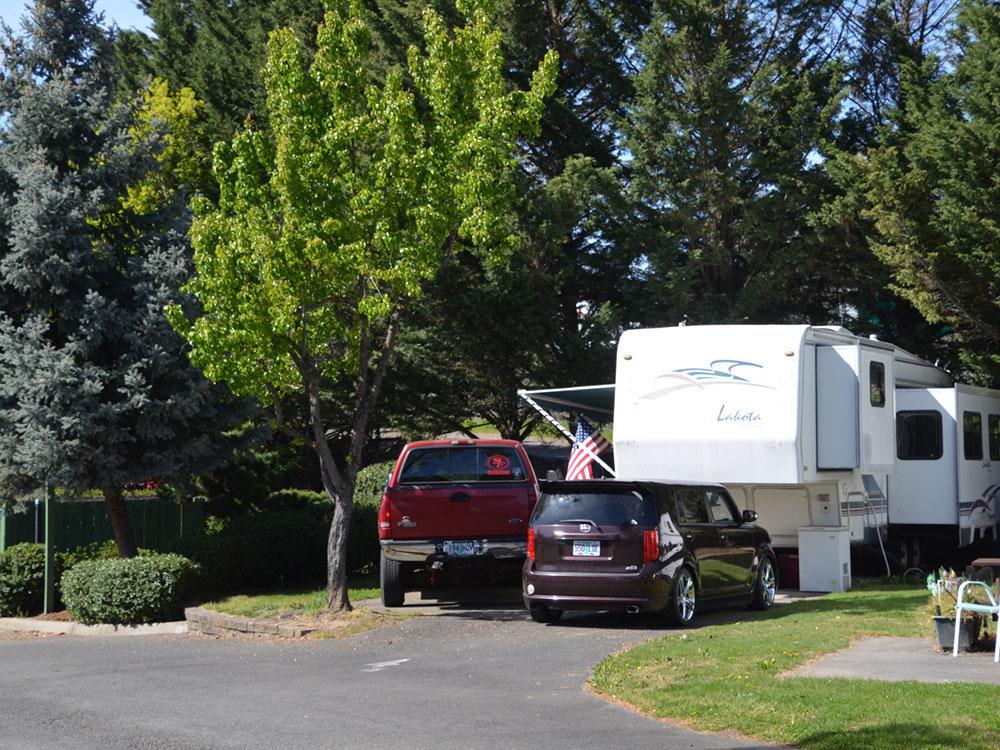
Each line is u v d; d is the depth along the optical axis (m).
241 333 13.60
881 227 23.48
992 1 25.78
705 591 13.36
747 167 27.48
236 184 14.61
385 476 27.62
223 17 34.94
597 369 26.88
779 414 15.95
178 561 15.44
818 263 27.50
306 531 18.50
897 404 19.66
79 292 17.30
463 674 10.45
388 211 14.52
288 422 28.72
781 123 28.30
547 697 9.25
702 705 8.48
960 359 26.09
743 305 26.42
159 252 17.45
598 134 29.98
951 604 11.43
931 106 26.30
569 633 12.65
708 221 27.33
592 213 28.23
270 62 14.65
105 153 17.88
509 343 27.00
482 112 14.62
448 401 28.89
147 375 17.09
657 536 12.64
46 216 16.73
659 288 26.25
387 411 29.09
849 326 28.67
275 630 13.51
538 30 27.58
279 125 14.84
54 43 18.53
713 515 14.00
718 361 16.38
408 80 26.98
